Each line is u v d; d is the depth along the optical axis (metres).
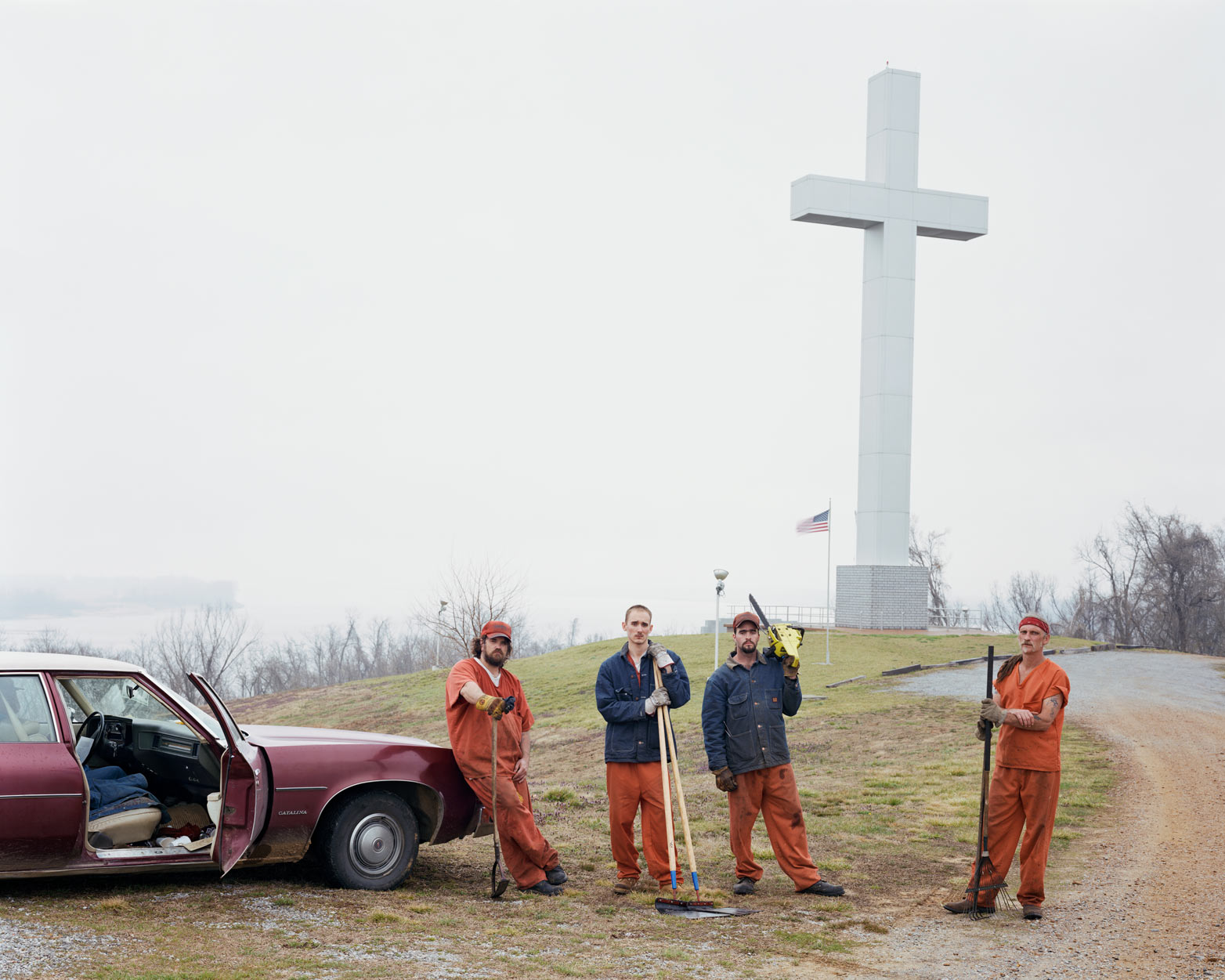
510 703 6.95
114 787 6.72
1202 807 11.45
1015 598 88.06
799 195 41.03
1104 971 5.68
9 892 6.20
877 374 41.47
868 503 41.66
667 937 6.16
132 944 5.27
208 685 6.50
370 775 6.85
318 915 6.12
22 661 6.36
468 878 7.66
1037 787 6.82
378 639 99.44
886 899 7.38
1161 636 67.94
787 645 7.43
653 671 7.39
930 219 41.66
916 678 27.67
